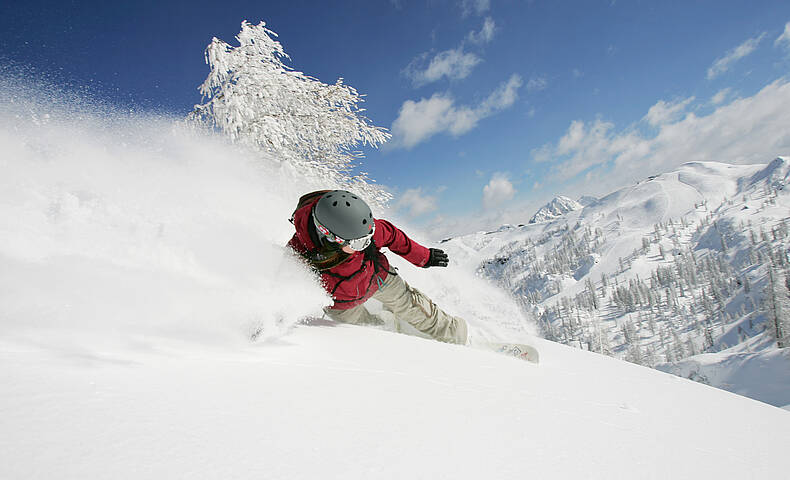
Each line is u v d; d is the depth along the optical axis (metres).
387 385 1.33
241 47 9.07
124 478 0.59
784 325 77.75
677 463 1.12
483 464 0.87
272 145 9.34
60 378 0.91
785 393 51.41
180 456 0.68
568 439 1.12
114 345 1.22
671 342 115.31
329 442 0.85
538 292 198.25
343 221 2.15
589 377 2.29
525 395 1.53
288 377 1.25
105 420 0.75
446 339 2.93
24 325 1.18
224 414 0.89
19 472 0.55
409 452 0.87
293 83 9.62
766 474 1.20
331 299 2.41
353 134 10.66
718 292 130.62
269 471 0.70
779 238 150.62
